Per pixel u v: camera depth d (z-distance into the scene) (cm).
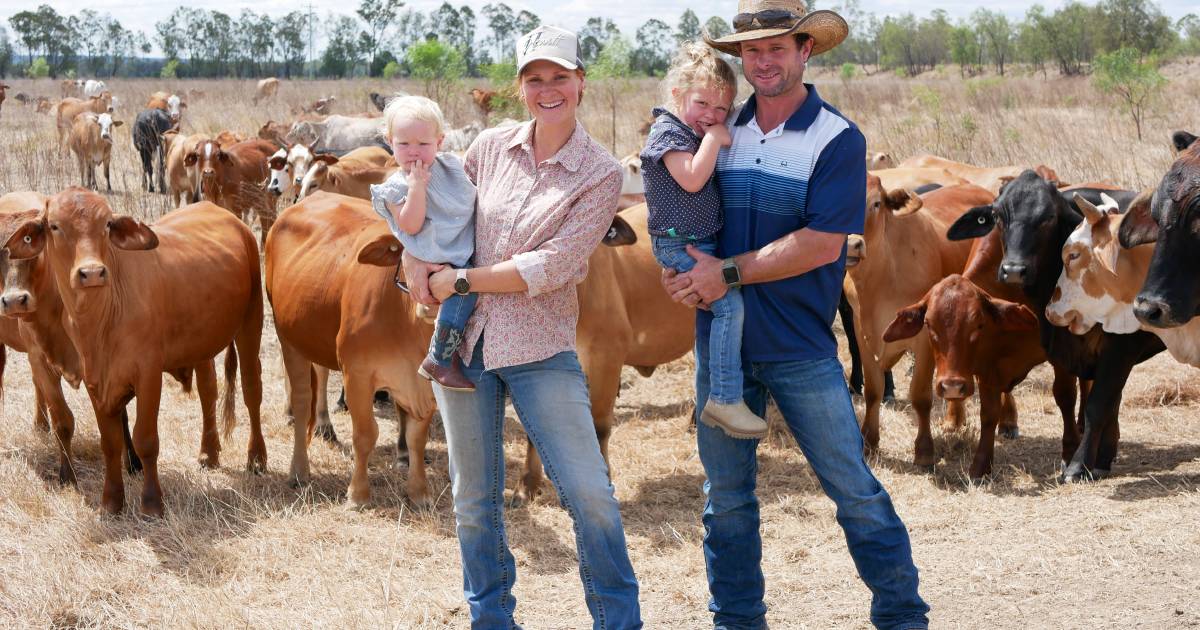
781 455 720
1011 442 744
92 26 11650
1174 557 509
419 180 375
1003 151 1739
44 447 737
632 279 679
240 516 612
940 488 652
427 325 596
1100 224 616
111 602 505
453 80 2481
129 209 1570
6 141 2394
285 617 486
